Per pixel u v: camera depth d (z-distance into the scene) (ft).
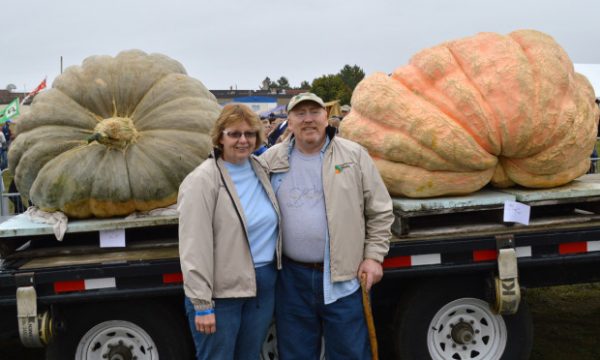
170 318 11.05
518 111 11.01
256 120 9.28
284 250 9.96
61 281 10.35
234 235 9.10
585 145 11.82
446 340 11.88
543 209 13.60
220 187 9.16
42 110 11.98
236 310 9.32
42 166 11.76
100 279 10.44
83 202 11.46
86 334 11.04
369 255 9.95
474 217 12.80
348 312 9.96
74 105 12.05
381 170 11.98
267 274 9.59
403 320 11.64
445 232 11.56
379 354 14.14
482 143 11.34
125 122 11.71
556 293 19.16
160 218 11.52
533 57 11.59
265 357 11.71
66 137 11.78
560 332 15.89
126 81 12.16
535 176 12.06
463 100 11.18
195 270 8.68
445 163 11.37
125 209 11.71
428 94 11.68
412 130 11.37
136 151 11.62
